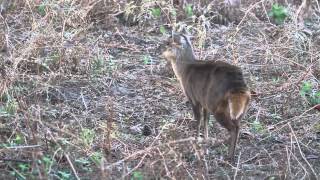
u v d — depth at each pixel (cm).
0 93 1138
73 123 1110
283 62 1402
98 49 1372
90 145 1009
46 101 1188
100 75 1323
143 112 1197
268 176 980
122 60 1416
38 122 1009
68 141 1006
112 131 1066
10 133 1042
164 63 1381
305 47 1486
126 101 1241
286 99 1249
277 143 1096
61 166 953
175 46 1092
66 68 1319
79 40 1398
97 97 1247
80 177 932
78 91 1260
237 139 1009
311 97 1258
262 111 1210
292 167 1006
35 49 1314
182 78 1088
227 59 1419
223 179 968
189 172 934
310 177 979
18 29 1427
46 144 970
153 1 1633
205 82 1027
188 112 1196
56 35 1346
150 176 910
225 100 992
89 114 1167
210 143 1066
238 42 1484
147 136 1103
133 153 957
